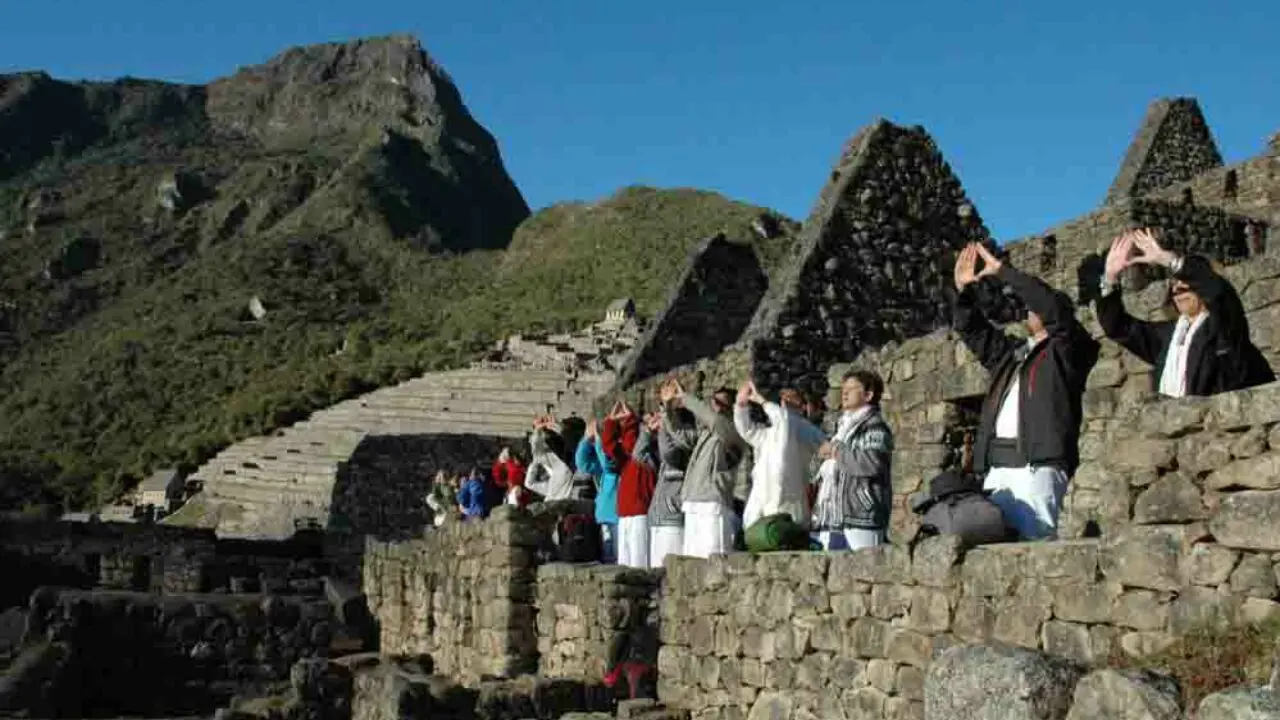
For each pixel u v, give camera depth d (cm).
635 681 1189
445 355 8006
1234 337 643
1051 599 632
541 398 5709
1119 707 502
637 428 1450
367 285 13738
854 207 1773
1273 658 488
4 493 7075
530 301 11131
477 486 1966
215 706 2205
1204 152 3059
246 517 5375
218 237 16388
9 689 2008
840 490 916
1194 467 570
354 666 1709
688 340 2273
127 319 12381
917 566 730
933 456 1279
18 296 13538
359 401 6544
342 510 3703
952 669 579
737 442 1126
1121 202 1973
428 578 1886
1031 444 732
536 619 1451
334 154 19950
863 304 1728
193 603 2259
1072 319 750
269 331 11125
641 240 12106
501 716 1225
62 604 2205
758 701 896
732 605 945
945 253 1781
